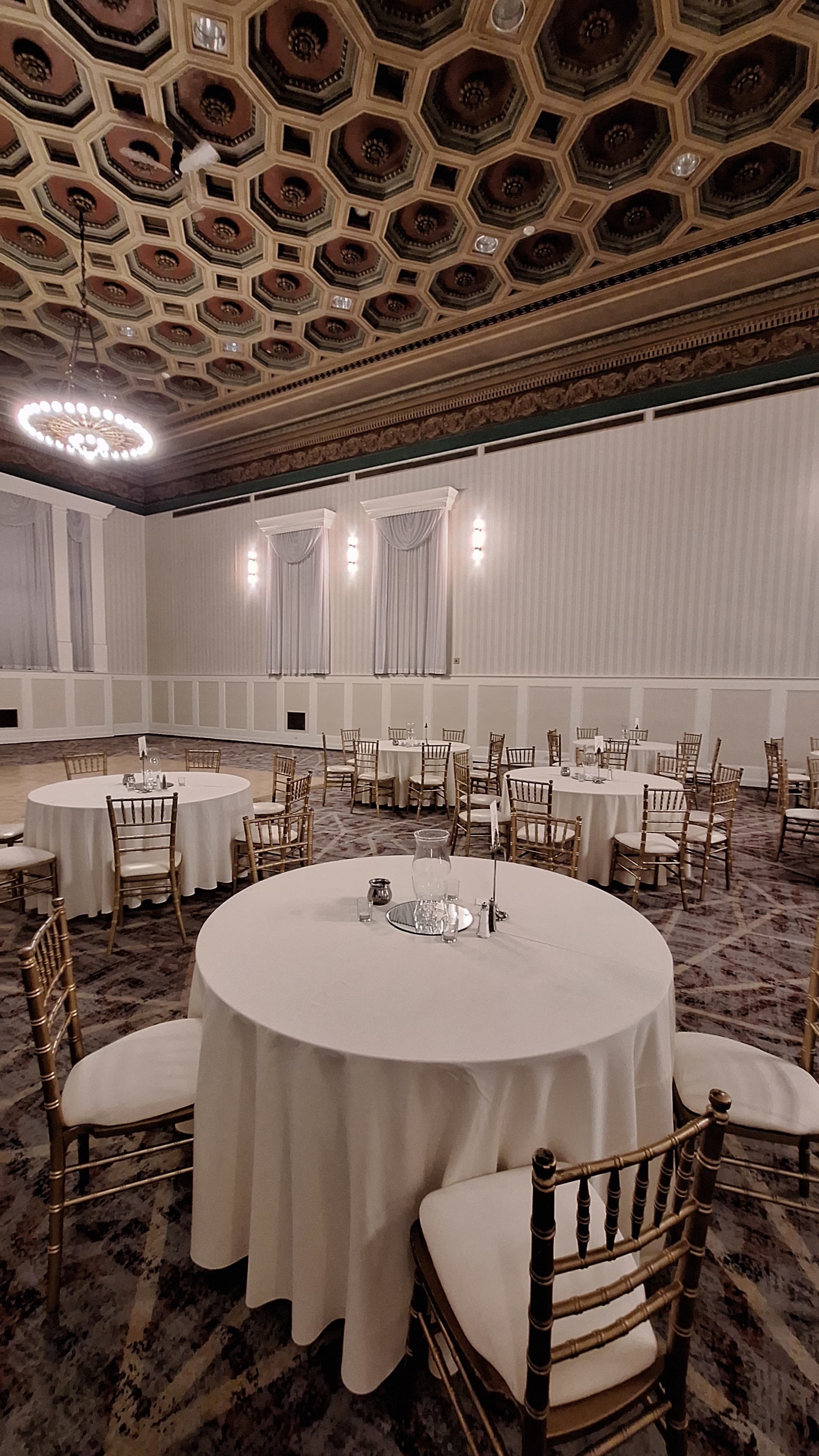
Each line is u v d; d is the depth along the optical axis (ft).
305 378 29.84
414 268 21.98
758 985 9.09
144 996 8.53
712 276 21.48
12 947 10.30
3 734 35.09
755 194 18.58
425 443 30.60
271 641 36.35
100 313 25.20
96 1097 4.49
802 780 19.94
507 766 23.54
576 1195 3.61
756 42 14.37
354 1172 3.55
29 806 11.47
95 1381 3.90
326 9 13.69
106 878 11.08
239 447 36.65
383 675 32.27
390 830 17.99
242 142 17.01
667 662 25.36
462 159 17.29
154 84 15.16
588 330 24.97
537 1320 2.38
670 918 11.68
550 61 14.75
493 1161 3.68
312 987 4.29
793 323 22.29
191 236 20.84
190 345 27.89
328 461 33.88
